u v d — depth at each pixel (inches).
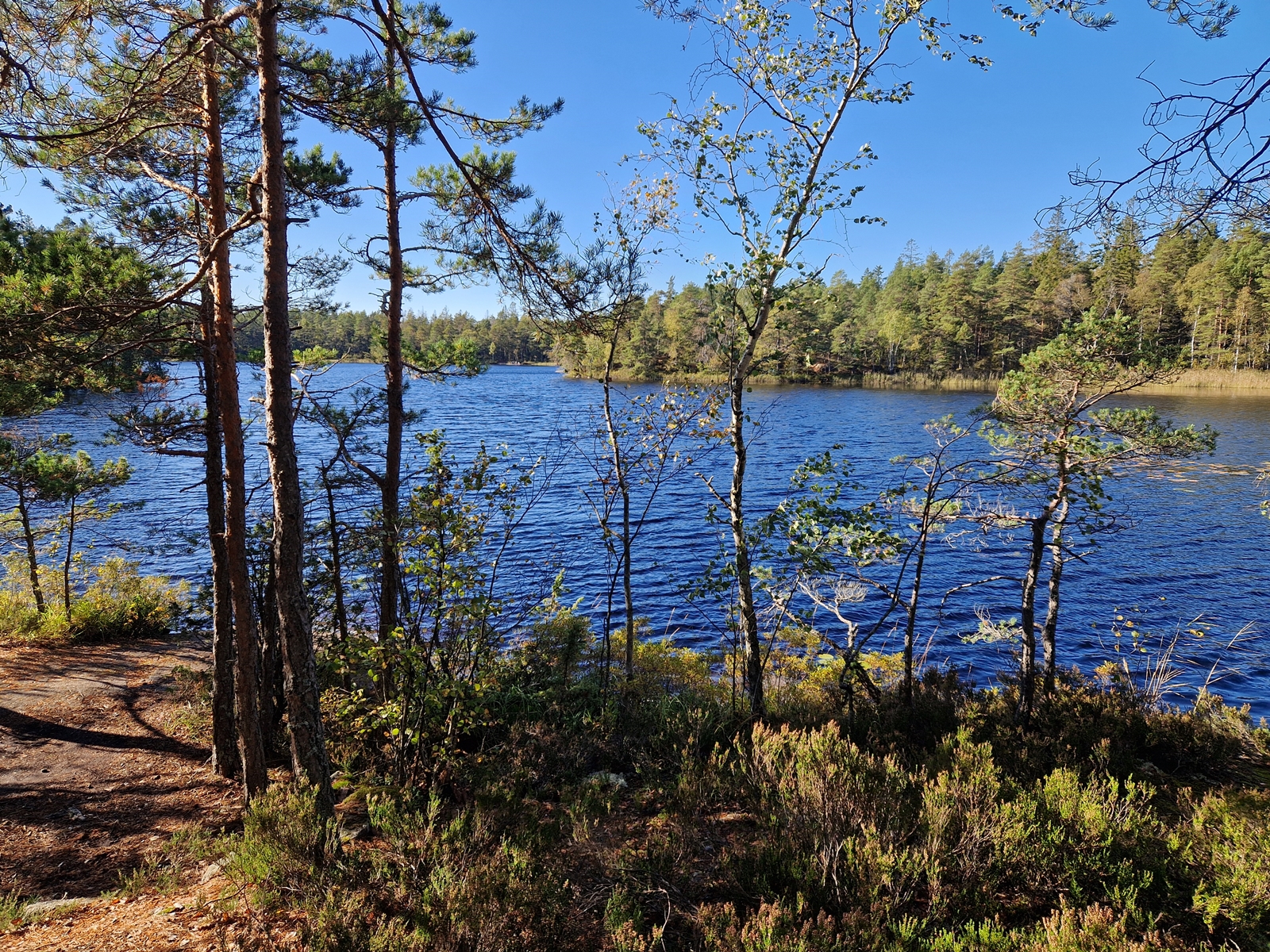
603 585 770.8
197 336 311.9
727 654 534.0
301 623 223.5
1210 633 645.3
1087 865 185.2
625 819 242.2
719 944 151.8
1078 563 830.5
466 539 268.5
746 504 1096.2
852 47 329.7
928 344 3270.2
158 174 291.4
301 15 294.8
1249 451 1211.9
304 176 348.2
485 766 275.1
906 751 310.2
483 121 295.6
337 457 377.4
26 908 203.2
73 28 177.3
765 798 235.0
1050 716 359.9
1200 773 311.9
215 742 344.2
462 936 148.7
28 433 685.3
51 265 259.6
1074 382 388.8
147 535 975.0
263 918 174.4
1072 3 161.8
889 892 178.1
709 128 342.3
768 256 329.7
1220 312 2171.5
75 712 432.1
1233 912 165.3
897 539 372.2
